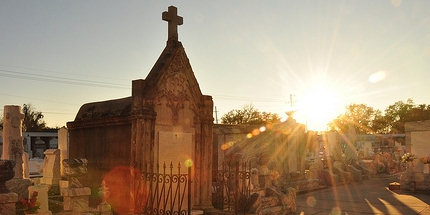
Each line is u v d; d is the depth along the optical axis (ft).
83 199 28.86
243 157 60.03
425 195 60.39
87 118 39.29
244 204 35.32
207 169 37.63
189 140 36.52
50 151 48.60
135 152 31.58
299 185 63.52
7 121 41.42
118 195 33.53
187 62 36.70
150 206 30.78
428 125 72.59
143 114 31.53
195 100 37.58
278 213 41.39
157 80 33.45
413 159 67.36
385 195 60.44
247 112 232.53
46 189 28.04
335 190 67.15
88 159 38.01
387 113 313.53
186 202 35.88
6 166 23.24
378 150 152.35
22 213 29.81
